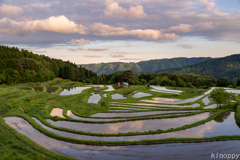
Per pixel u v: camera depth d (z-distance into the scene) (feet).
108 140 100.68
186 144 94.32
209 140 98.48
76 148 90.27
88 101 233.96
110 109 184.34
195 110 178.09
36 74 443.73
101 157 80.79
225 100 179.83
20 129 116.98
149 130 115.65
